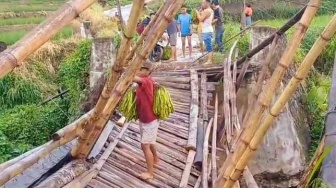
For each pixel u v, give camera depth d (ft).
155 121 16.43
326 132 14.75
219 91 26.37
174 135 20.18
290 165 23.54
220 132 21.71
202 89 25.38
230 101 22.13
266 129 11.14
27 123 33.58
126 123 20.27
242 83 25.50
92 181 15.81
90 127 15.42
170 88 25.85
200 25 30.40
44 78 41.50
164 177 16.89
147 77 16.30
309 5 10.96
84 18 41.91
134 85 17.94
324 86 30.58
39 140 32.65
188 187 16.40
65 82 35.40
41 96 40.40
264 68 19.85
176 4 13.15
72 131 16.15
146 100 16.16
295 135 24.13
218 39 32.42
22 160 14.06
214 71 27.68
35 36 8.07
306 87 30.89
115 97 15.07
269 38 22.35
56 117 33.60
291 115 24.89
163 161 17.93
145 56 14.29
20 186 14.48
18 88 40.14
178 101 24.16
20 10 71.41
